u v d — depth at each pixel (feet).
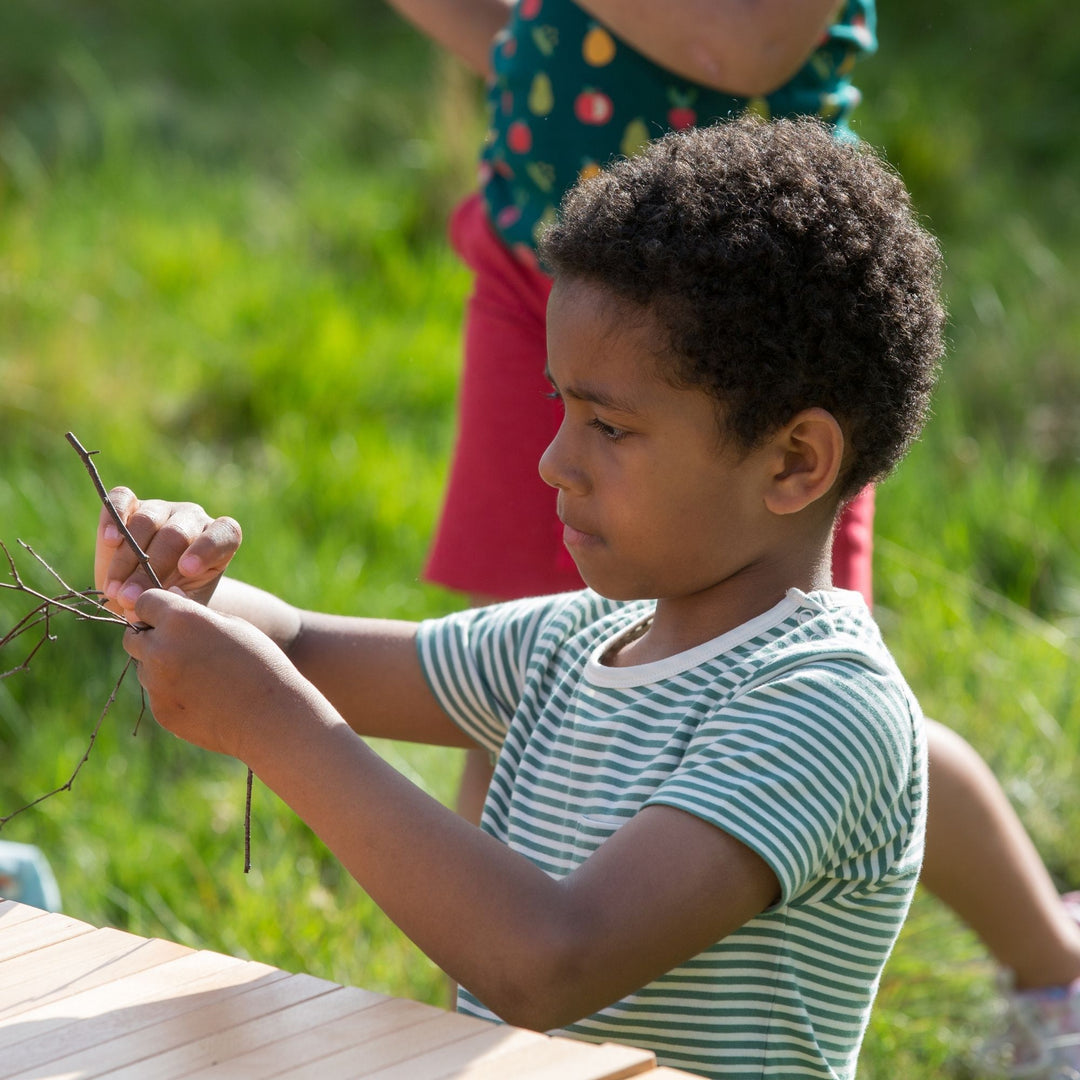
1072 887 12.48
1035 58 30.45
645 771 6.31
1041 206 26.16
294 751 5.87
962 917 9.64
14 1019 5.16
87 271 23.09
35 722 14.02
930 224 25.00
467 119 25.82
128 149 27.25
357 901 11.57
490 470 10.08
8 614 14.90
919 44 31.01
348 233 24.71
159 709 6.09
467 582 10.23
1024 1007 9.86
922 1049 10.44
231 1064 4.83
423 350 21.31
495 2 11.01
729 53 8.96
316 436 19.58
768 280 6.09
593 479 6.38
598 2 9.29
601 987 5.56
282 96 30.01
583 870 5.72
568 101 9.53
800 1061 6.21
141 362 21.16
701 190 6.21
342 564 16.61
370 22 33.27
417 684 7.73
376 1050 4.90
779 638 6.42
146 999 5.29
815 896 6.16
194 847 12.36
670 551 6.40
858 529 9.09
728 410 6.15
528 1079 4.67
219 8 33.30
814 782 5.91
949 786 9.21
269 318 22.13
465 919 5.56
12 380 19.93
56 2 33.42
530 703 7.20
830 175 6.40
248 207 25.77
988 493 18.04
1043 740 13.55
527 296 9.94
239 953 10.95
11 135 27.89
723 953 6.14
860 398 6.37
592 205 6.42
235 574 15.71
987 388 20.76
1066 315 22.34
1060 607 16.69
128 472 17.83
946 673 14.57
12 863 10.49
